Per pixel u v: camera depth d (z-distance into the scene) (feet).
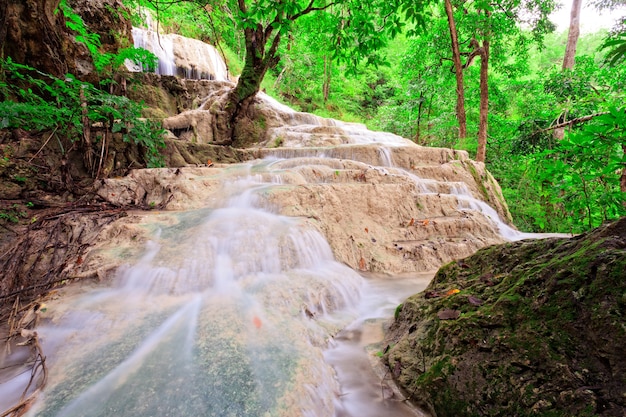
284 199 14.32
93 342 6.95
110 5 27.40
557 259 5.76
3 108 12.64
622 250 4.68
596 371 4.17
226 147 21.88
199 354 6.50
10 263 10.09
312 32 28.81
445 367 5.77
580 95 26.53
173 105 30.30
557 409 4.18
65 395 5.53
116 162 16.80
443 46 36.42
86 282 9.26
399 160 22.81
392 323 8.87
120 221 12.15
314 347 7.34
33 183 13.50
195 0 25.49
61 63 18.74
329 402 6.00
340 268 12.49
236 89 29.27
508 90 40.14
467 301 6.74
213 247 10.61
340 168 19.67
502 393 4.88
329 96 67.62
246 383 5.79
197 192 14.88
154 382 5.76
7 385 6.21
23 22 16.88
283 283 9.82
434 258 14.74
